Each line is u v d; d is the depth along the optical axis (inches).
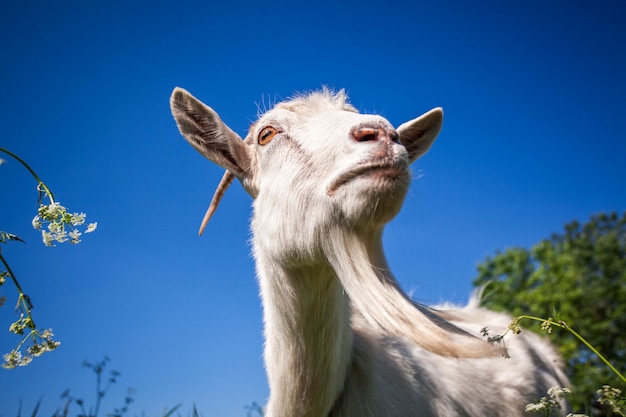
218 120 35.6
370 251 28.7
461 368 38.9
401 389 33.9
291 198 29.5
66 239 22.5
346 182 27.3
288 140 31.0
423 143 38.1
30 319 22.4
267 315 32.9
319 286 30.2
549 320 26.1
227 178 39.6
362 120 28.3
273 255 30.7
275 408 31.9
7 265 22.7
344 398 32.1
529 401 41.4
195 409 46.6
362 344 33.8
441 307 48.9
